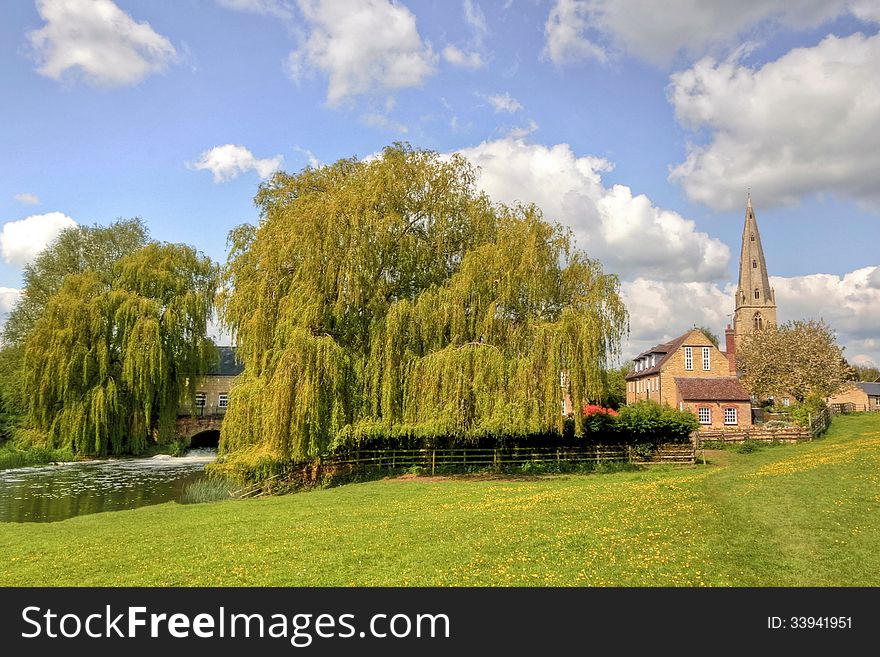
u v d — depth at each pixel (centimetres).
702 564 1209
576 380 2798
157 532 1802
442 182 3222
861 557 1182
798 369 6656
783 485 1870
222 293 3325
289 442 2664
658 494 1988
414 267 3145
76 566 1445
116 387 4809
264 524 1847
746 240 11050
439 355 2770
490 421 2731
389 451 3262
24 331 5816
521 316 2986
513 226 3091
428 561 1333
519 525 1627
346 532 1652
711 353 5875
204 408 7550
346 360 2794
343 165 3444
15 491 3350
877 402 9781
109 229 6125
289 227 2989
